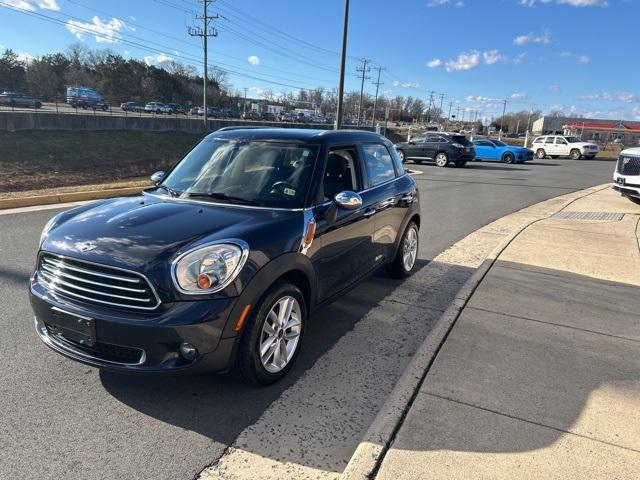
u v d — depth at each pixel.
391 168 5.55
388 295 5.43
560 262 6.60
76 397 3.25
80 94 66.19
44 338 3.30
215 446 2.84
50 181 28.55
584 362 3.81
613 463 2.66
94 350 3.11
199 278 2.93
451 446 2.77
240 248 3.09
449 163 25.67
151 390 3.37
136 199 3.98
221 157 4.33
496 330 4.34
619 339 4.25
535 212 11.50
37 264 3.39
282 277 3.54
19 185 26.62
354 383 3.58
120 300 2.97
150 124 44.16
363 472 2.55
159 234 3.19
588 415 3.11
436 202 12.84
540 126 120.69
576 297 5.26
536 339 4.19
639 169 11.90
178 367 2.95
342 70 22.92
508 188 16.59
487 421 3.00
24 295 4.90
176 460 2.71
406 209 5.71
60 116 36.28
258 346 3.25
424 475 2.54
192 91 103.75
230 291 3.00
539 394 3.33
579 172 24.28
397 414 3.04
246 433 2.96
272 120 92.19
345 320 4.71
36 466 2.61
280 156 4.14
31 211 9.35
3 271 5.57
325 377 3.65
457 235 8.70
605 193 15.30
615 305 5.07
